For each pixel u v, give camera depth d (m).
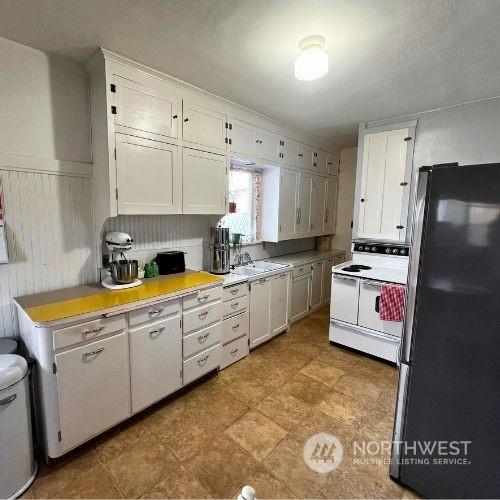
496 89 2.33
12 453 1.38
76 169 2.03
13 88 1.75
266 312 3.04
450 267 1.26
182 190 2.33
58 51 1.83
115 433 1.82
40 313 1.55
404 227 3.03
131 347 1.80
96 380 1.65
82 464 1.60
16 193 1.79
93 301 1.76
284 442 1.77
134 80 1.96
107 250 2.23
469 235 1.20
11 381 1.35
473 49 1.75
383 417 2.00
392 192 3.08
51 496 1.42
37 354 1.52
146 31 1.62
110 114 1.86
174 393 2.19
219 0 1.37
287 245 4.25
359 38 1.64
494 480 1.22
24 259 1.86
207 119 2.46
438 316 1.31
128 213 2.00
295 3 1.38
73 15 1.48
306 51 1.63
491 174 1.14
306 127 3.43
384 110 2.82
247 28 1.58
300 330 3.48
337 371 2.58
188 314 2.14
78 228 2.08
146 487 1.47
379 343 2.75
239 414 2.01
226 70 2.05
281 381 2.42
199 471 1.57
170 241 2.67
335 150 4.43
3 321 1.80
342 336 3.01
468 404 1.26
